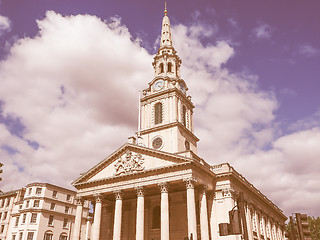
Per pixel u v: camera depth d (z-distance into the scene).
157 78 67.31
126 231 54.34
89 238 85.25
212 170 51.34
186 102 67.75
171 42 76.38
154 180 45.75
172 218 51.38
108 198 55.97
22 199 81.62
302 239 14.62
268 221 68.44
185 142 61.53
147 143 60.69
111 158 51.47
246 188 55.41
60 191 81.19
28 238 71.38
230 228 16.67
